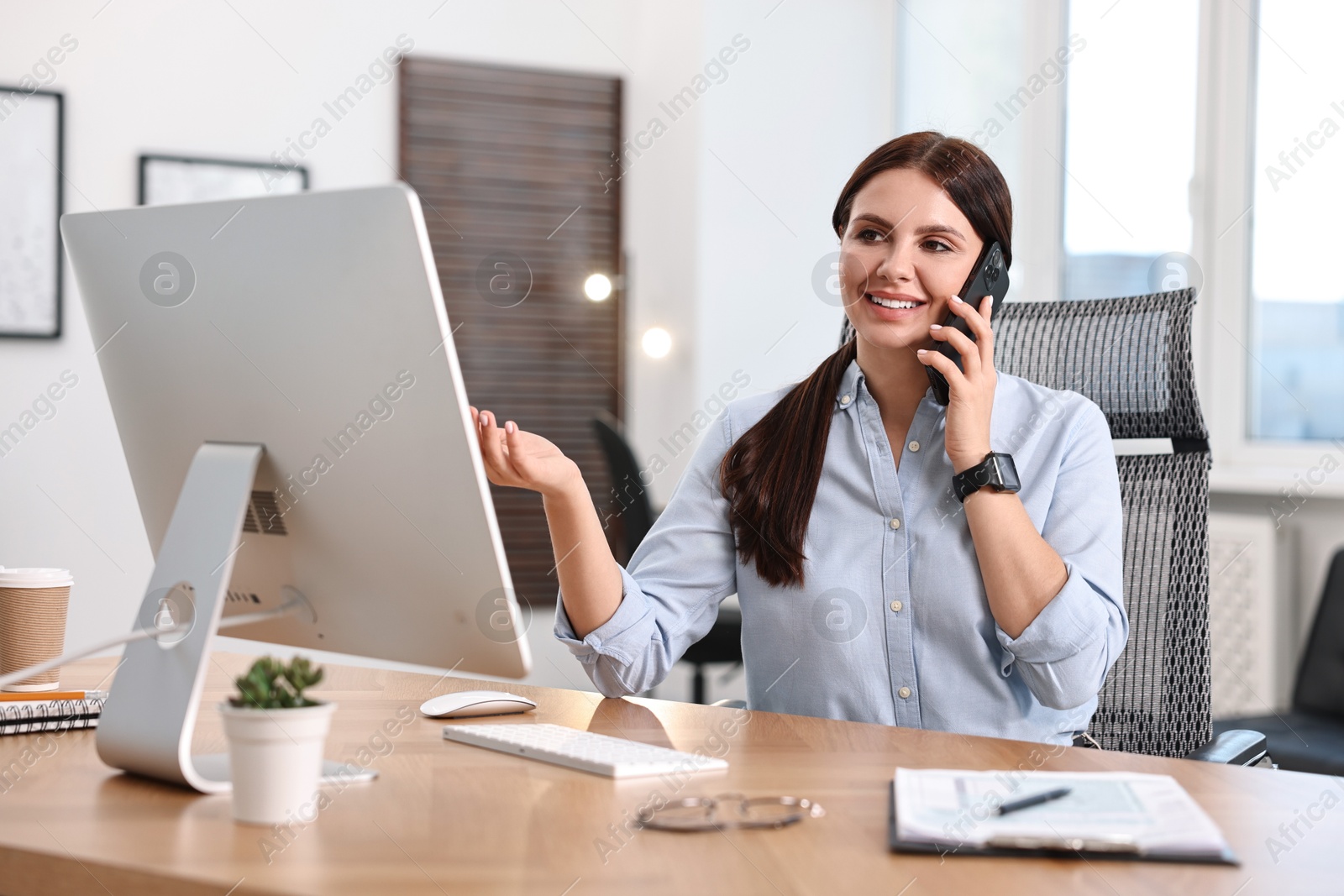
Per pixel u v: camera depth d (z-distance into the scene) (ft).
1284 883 2.37
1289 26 9.82
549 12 13.51
